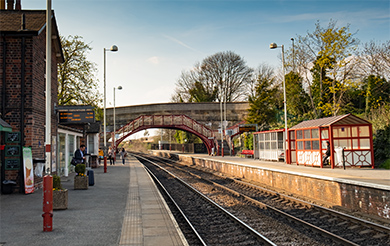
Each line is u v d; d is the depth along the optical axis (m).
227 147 52.72
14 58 15.29
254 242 8.40
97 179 21.77
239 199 15.19
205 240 8.70
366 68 33.81
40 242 7.18
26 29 15.11
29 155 14.50
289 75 39.72
